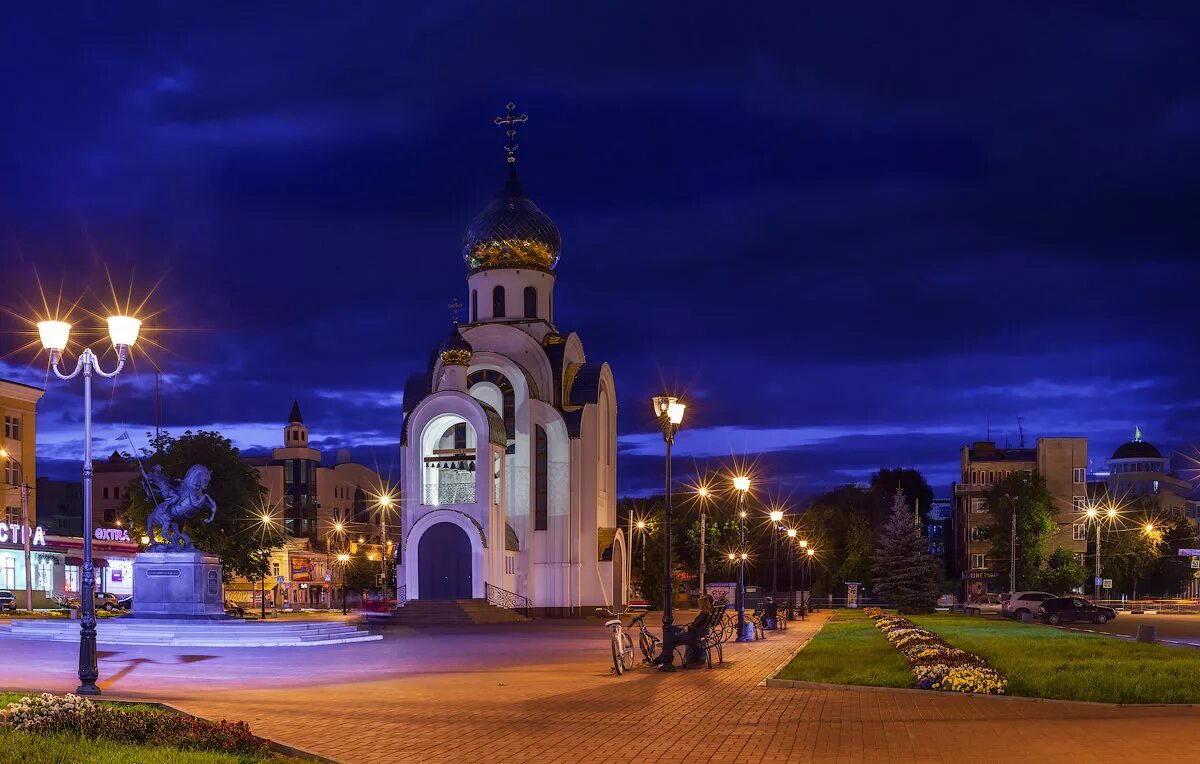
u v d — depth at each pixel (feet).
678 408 102.32
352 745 52.06
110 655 101.30
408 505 222.89
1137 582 374.02
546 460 232.94
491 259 248.93
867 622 191.31
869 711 64.34
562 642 137.39
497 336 239.91
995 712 63.21
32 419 251.19
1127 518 369.30
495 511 218.18
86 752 42.52
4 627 134.92
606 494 246.88
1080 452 361.51
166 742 45.75
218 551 219.82
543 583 228.84
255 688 76.23
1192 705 65.05
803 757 48.88
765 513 368.89
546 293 250.98
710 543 361.10
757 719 61.16
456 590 212.23
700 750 50.88
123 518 253.03
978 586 368.07
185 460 223.10
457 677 86.43
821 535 366.22
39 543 223.92
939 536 527.40
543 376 237.04
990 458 391.65
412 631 170.30
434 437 226.38
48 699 48.67
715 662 102.32
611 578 230.07
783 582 374.02
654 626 181.78
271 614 208.44
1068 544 358.43
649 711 64.85
